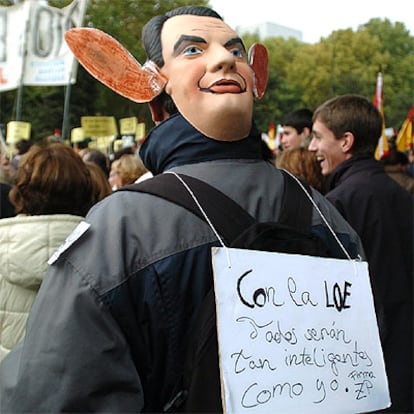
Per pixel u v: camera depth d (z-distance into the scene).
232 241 1.08
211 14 1.29
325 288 1.12
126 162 3.96
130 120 10.30
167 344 1.04
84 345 0.99
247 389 0.97
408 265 2.25
